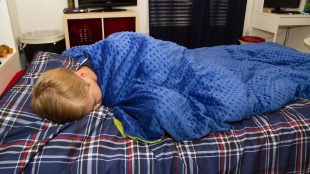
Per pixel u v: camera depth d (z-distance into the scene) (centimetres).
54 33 259
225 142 84
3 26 195
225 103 87
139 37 104
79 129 82
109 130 85
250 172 85
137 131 83
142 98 85
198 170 79
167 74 98
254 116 95
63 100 79
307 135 91
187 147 82
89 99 86
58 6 273
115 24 260
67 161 74
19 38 242
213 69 104
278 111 99
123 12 258
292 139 89
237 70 123
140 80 95
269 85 104
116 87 96
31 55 239
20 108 90
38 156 74
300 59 133
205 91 94
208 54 152
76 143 78
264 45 158
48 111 81
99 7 269
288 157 89
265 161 87
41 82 83
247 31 329
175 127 80
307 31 297
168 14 288
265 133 88
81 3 260
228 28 310
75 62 129
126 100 91
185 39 304
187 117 85
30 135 81
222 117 86
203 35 306
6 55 188
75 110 81
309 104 104
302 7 299
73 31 251
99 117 88
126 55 101
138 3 289
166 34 297
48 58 128
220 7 298
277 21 272
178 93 90
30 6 266
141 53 99
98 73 103
